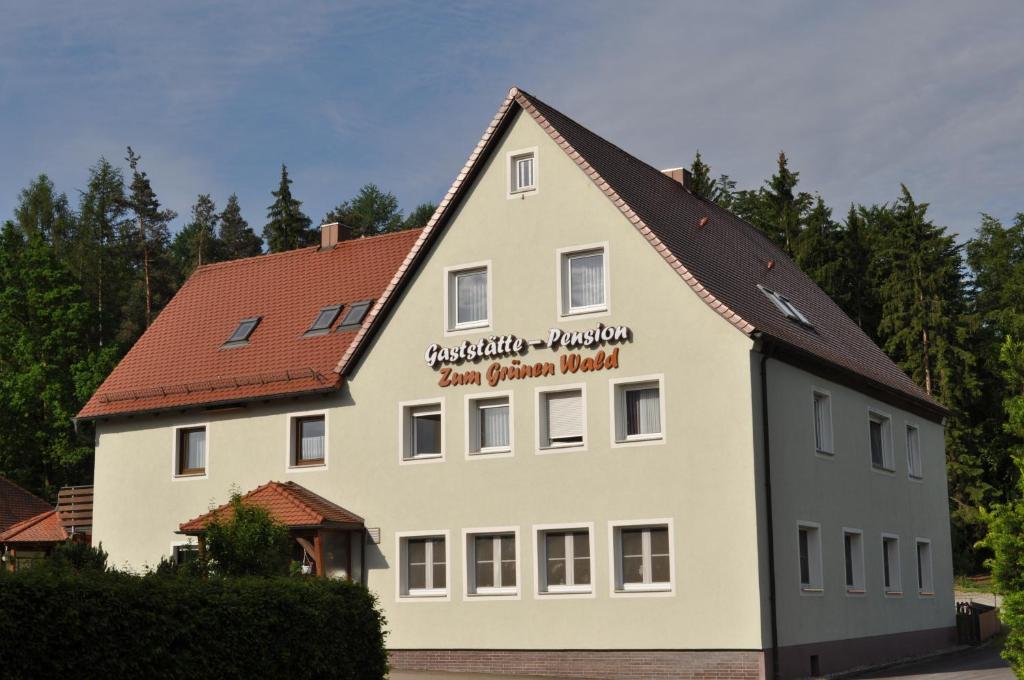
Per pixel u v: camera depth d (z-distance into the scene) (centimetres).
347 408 3253
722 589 2666
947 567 3906
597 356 2891
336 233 3900
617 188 2983
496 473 2989
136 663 1667
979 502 6169
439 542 3089
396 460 3145
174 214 8238
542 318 2977
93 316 6412
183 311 3934
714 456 2722
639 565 2803
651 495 2780
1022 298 6994
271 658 1920
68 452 5950
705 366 2762
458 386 3077
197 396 3491
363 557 3152
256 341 3591
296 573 2467
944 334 6384
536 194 3031
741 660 2620
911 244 6531
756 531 2647
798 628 2770
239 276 3969
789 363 2916
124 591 1678
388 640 3080
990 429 6481
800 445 2916
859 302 6812
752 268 3497
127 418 3628
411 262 3172
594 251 2945
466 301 3123
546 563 2916
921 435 3841
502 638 2922
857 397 3334
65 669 1562
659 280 2844
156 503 3528
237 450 3419
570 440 2931
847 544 3198
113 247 7938
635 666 2739
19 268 6575
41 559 1764
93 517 3638
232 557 2420
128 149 8512
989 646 3841
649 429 2841
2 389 5978
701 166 7825
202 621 1797
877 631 3238
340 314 3531
